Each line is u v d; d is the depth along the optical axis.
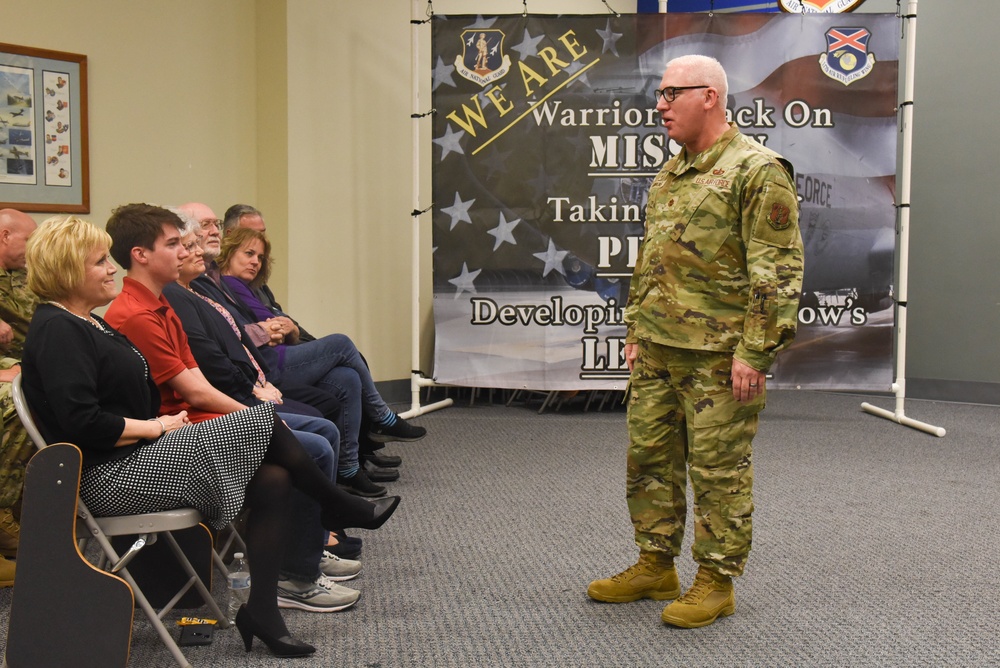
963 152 6.46
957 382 6.59
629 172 5.63
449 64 5.62
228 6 5.48
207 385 2.67
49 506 2.04
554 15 5.59
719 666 2.29
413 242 5.77
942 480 4.28
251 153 5.66
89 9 4.88
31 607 2.04
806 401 6.59
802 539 3.37
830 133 5.59
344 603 2.66
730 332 2.46
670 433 2.64
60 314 2.14
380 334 6.15
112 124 4.99
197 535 2.56
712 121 2.49
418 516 3.65
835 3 5.89
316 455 2.88
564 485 4.14
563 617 2.61
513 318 5.72
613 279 5.69
